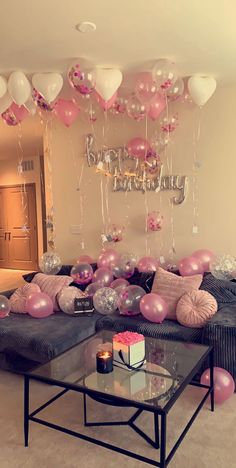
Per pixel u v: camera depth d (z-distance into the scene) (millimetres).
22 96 2869
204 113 3488
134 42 2465
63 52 2605
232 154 3391
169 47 2547
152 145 3752
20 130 4895
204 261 3361
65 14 2092
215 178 3486
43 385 2703
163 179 3725
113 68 2904
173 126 3564
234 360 2404
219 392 2277
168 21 2193
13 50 2559
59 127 4445
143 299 2943
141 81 2922
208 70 2979
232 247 3449
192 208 3621
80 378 1973
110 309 3125
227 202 3445
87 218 4328
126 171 3938
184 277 3146
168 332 2713
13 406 2414
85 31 2299
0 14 2074
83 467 1814
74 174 4383
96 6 2020
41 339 2672
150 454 1882
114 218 4109
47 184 4637
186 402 2381
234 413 2252
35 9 2033
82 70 2650
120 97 3432
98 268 3781
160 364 2098
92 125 4172
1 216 7906
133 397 1729
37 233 7418
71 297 3293
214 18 2166
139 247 3953
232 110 3361
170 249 3766
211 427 2105
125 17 2137
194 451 1897
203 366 2475
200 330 2691
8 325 2986
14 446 1995
